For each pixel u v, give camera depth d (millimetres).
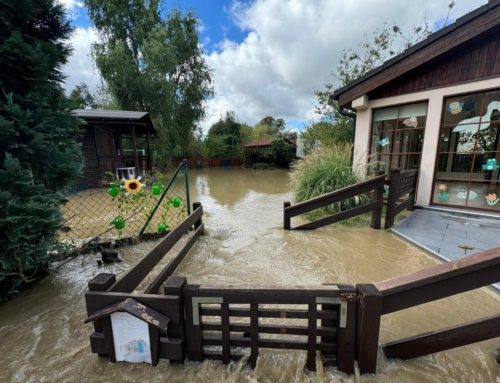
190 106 15188
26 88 1983
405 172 3693
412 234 3086
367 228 3553
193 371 1242
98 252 2846
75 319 1697
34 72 1932
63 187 2307
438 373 1211
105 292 1271
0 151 1840
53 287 2123
